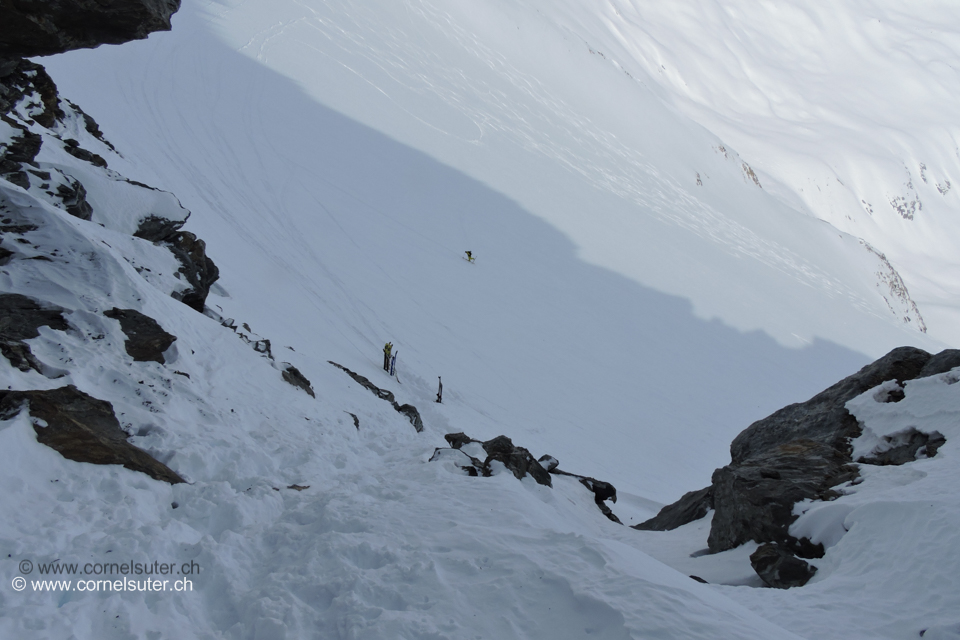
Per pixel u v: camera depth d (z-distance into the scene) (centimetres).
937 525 848
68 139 1872
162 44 5112
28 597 499
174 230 1588
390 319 2980
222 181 3603
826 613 763
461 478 906
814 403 1431
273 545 661
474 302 3488
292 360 1605
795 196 17662
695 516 1412
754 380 3916
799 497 1041
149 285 1218
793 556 943
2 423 688
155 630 499
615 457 2545
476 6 9562
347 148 4750
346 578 577
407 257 3675
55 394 764
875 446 1231
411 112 5984
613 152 8225
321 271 3114
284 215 3538
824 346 5147
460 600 559
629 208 6419
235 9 6247
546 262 4406
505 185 5409
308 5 6956
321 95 5397
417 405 2197
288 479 894
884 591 794
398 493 829
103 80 4206
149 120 3953
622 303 4284
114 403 855
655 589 562
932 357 1390
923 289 16888
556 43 10044
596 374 3269
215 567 589
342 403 1492
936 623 709
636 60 18512
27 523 593
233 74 5088
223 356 1198
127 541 588
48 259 1048
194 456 830
